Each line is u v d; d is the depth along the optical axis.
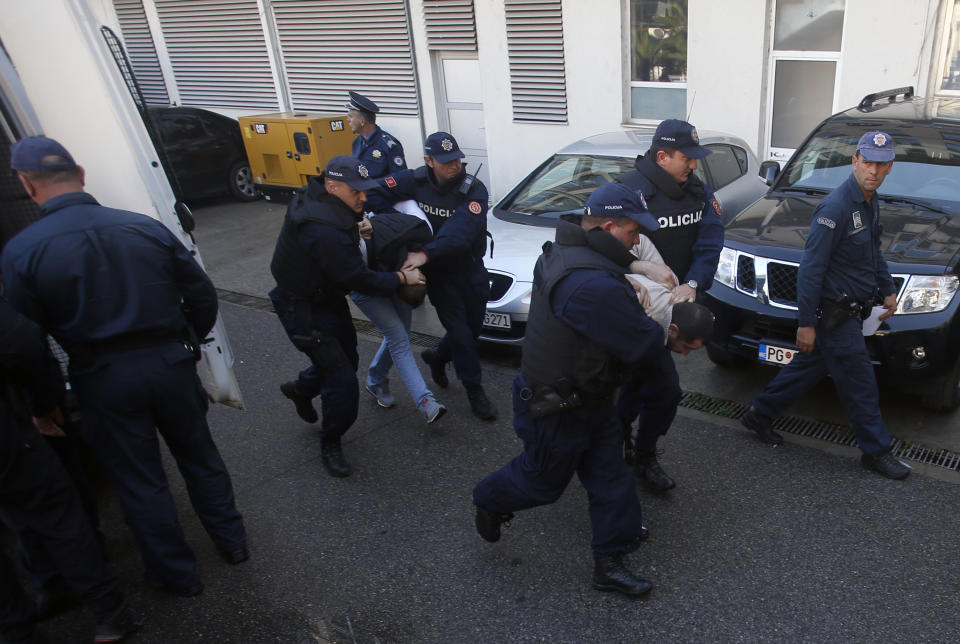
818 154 5.08
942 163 4.62
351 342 3.84
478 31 8.80
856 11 6.35
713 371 4.85
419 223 3.89
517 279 4.84
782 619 2.79
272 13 11.20
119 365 2.75
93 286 2.68
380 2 9.62
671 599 2.94
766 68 7.07
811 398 4.43
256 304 6.82
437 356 4.67
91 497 3.25
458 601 3.03
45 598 3.10
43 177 2.69
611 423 2.83
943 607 2.79
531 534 3.39
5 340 2.42
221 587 3.21
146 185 3.38
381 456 4.12
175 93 13.41
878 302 3.44
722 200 5.77
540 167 6.19
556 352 2.61
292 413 4.72
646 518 3.42
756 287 4.12
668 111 7.92
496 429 4.32
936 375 3.75
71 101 3.30
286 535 3.52
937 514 3.29
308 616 3.01
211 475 3.21
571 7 7.98
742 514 3.40
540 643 2.78
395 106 10.26
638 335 2.50
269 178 10.57
